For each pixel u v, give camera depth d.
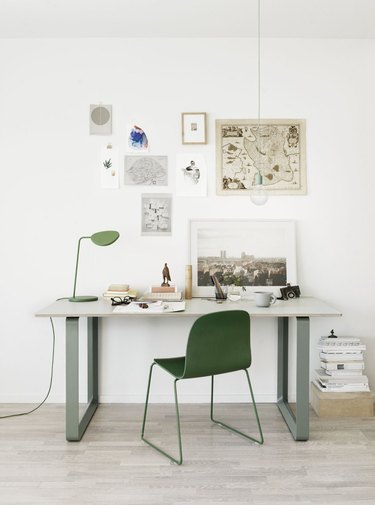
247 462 2.45
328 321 3.37
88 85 3.32
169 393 3.37
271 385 3.38
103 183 3.32
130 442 2.70
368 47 3.33
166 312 2.66
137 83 3.32
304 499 2.11
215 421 3.00
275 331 3.38
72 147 3.32
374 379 3.37
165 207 3.33
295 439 2.71
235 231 3.33
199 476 2.31
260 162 3.33
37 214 3.32
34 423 2.98
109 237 3.02
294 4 2.86
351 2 2.84
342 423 2.97
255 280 3.32
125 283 3.34
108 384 3.37
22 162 3.31
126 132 3.32
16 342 3.34
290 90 3.33
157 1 2.81
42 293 3.33
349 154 3.33
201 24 3.12
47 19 3.04
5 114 3.30
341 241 3.35
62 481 2.27
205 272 3.32
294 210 3.34
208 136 3.33
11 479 2.29
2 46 3.30
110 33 3.25
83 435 2.79
